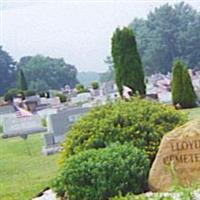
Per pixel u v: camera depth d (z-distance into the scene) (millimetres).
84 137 8562
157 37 77125
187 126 7465
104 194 7160
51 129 16281
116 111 8633
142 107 8727
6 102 45312
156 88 39156
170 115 8625
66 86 74188
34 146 17188
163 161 7348
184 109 25781
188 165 7305
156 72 76625
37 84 80625
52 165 13086
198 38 75438
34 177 11742
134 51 27406
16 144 18375
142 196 6410
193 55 75250
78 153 7918
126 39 27469
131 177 7238
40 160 14141
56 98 42469
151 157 8102
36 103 39406
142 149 8117
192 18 76562
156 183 7262
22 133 20375
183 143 7344
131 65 27312
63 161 8602
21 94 47812
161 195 6387
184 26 76500
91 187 7258
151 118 8500
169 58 76375
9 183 11359
